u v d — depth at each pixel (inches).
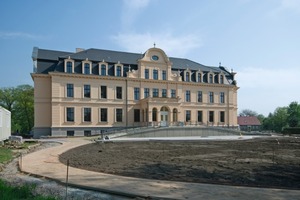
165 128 1871.3
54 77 1833.2
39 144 1215.6
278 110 4163.4
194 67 2407.7
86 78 1932.8
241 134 2135.8
